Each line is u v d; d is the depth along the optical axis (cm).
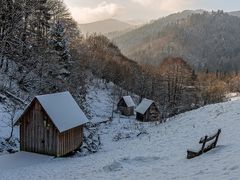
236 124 3269
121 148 3566
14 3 5169
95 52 11169
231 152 1991
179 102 8894
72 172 2406
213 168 1673
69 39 7525
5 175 2538
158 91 10306
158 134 3981
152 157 2462
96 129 5762
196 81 11894
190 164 1936
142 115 7919
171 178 1659
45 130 3397
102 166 2409
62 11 7931
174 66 10744
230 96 12031
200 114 4397
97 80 10319
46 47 5884
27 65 5641
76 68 6900
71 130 3603
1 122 3944
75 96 6219
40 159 3266
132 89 11094
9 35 5134
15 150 3531
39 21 6253
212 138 2227
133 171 2053
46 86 5550
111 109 8669
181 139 3241
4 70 5391
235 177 1399
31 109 3438
